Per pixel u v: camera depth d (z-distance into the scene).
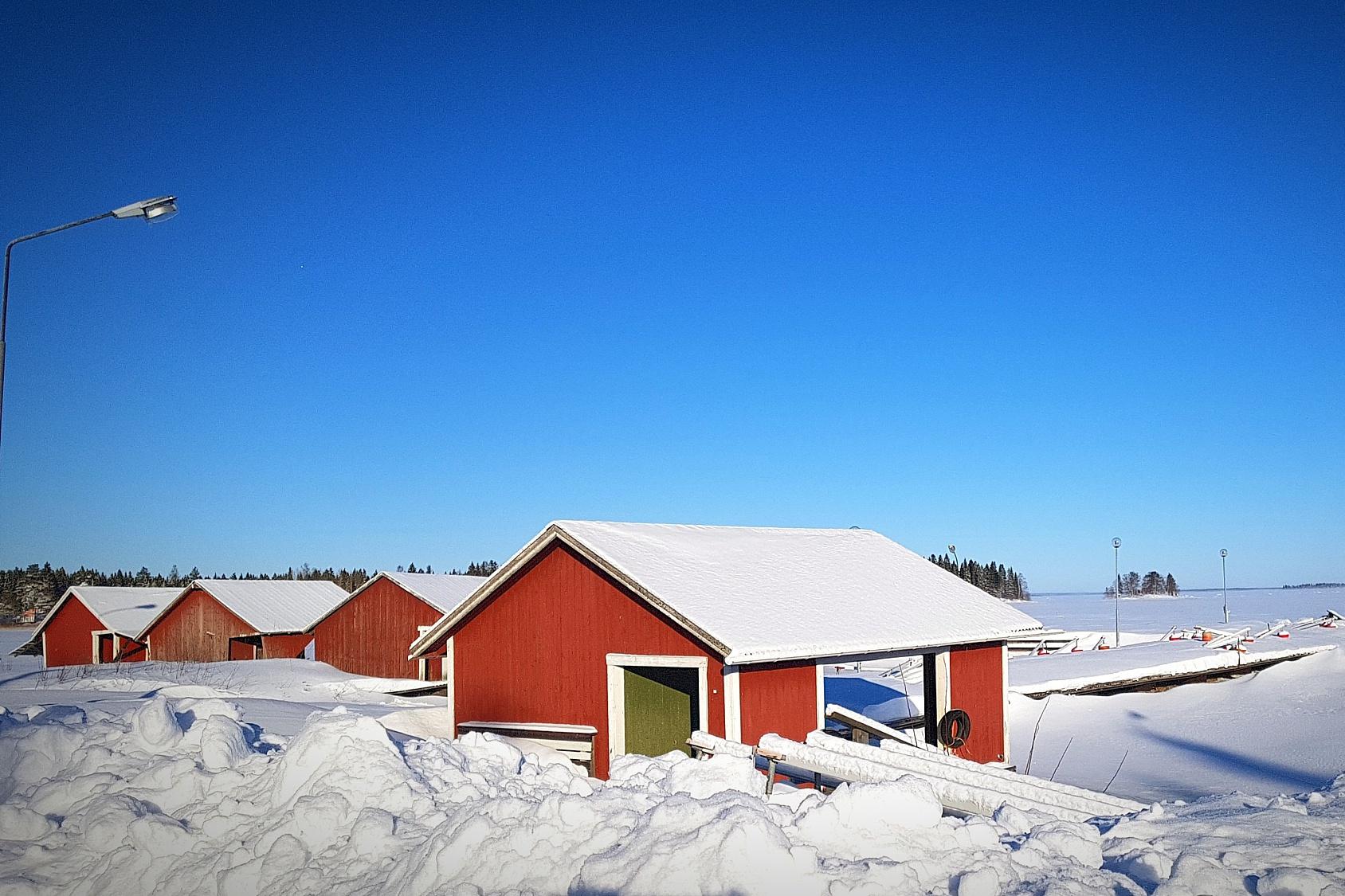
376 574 36.25
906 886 5.77
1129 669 29.89
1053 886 5.72
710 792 7.79
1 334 14.23
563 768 8.61
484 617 16.89
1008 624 18.89
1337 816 7.48
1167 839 6.85
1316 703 22.59
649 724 16.27
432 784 8.12
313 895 6.64
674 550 16.84
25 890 7.01
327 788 7.76
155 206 13.69
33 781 8.76
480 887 6.20
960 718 17.00
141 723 9.28
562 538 15.88
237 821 7.75
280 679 31.30
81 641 47.03
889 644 15.70
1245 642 36.34
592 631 15.54
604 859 6.10
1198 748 20.48
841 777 9.45
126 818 7.69
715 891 5.68
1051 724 24.25
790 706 14.61
